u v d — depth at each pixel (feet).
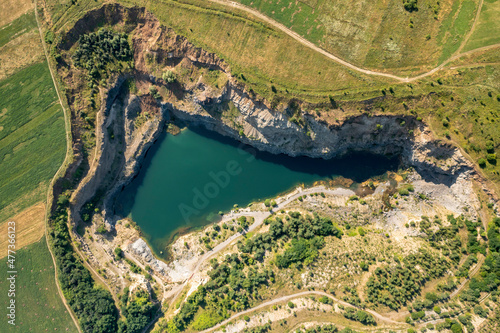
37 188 213.66
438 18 187.93
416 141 195.31
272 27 198.29
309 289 200.13
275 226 212.64
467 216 194.29
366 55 190.39
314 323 193.06
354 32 191.93
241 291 204.54
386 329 185.06
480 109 181.57
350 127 198.70
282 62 196.85
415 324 183.42
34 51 211.20
